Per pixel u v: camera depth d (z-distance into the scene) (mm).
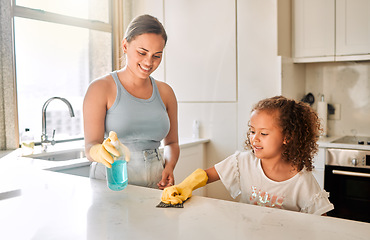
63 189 1188
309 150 1239
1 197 1100
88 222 863
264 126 1183
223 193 3137
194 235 768
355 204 2441
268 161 1247
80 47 3133
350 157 2457
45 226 841
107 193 1126
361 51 2596
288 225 822
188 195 1064
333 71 3086
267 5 2779
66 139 3016
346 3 2631
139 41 1354
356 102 2996
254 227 811
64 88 3021
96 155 1112
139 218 884
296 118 1192
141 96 1521
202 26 3160
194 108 3271
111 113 1457
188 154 2998
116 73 1500
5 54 2527
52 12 2893
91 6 3225
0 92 2531
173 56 3357
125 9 3510
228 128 3090
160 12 3391
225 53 3049
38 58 2811
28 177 1403
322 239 740
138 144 1500
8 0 2514
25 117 2748
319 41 2771
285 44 2840
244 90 2969
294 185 1205
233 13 2975
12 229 826
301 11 2850
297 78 3062
